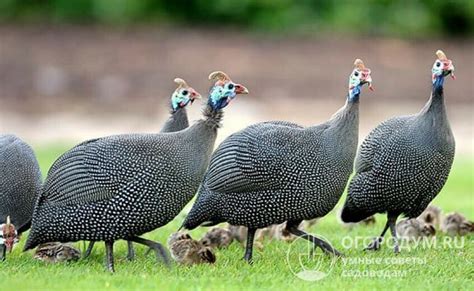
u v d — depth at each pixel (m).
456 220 13.65
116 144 10.70
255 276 10.55
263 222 11.34
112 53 33.09
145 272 10.77
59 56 32.62
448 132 12.02
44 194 10.91
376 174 12.16
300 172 11.17
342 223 14.10
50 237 10.88
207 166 10.94
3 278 10.21
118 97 29.23
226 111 27.22
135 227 10.71
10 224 11.27
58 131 26.09
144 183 10.57
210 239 12.59
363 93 29.97
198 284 10.09
